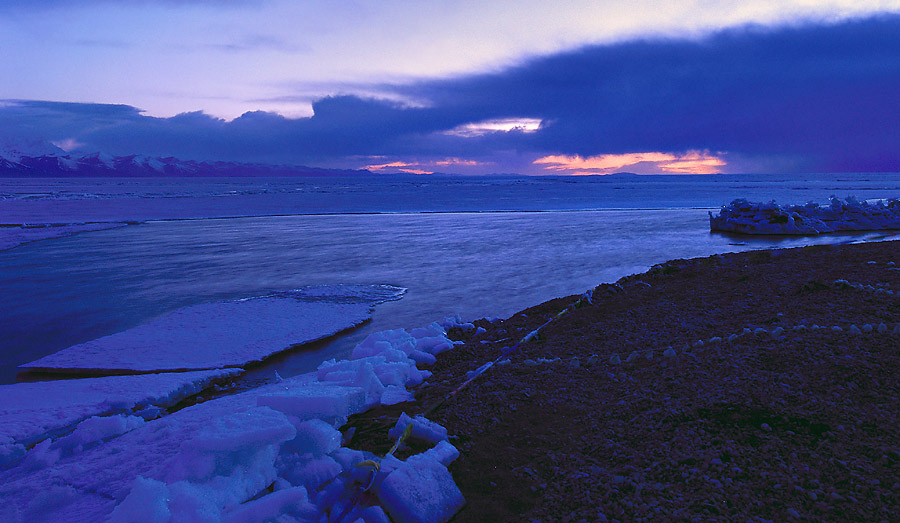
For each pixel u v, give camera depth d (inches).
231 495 115.2
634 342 264.7
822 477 122.5
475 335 350.9
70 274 701.3
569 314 362.3
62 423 239.6
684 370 195.8
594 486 128.6
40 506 131.4
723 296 354.0
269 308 495.5
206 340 401.4
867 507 111.0
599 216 1552.7
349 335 415.8
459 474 139.9
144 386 297.6
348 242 1018.1
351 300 528.7
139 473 144.8
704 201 2377.0
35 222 1497.3
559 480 134.0
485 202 2503.7
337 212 1910.7
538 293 542.9
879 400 155.9
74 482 144.9
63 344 414.0
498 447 153.6
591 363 228.5
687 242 923.4
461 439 159.5
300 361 360.5
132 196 3245.6
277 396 147.1
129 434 190.9
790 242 902.4
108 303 539.8
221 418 132.1
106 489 137.8
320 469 132.5
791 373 178.9
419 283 609.6
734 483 123.0
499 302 508.7
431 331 346.3
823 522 108.0
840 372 175.0
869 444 133.5
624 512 117.0
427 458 135.5
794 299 313.7
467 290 565.3
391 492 122.6
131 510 104.3
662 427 152.9
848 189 3412.9
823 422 145.7
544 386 201.0
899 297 276.8
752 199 2343.8
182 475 117.3
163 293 583.5
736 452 135.0
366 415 190.1
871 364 179.2
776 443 137.6
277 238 1101.7
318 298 538.3
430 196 3198.8
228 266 753.6
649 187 4707.2
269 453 128.3
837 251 510.0
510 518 120.3
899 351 188.2
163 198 3009.4
